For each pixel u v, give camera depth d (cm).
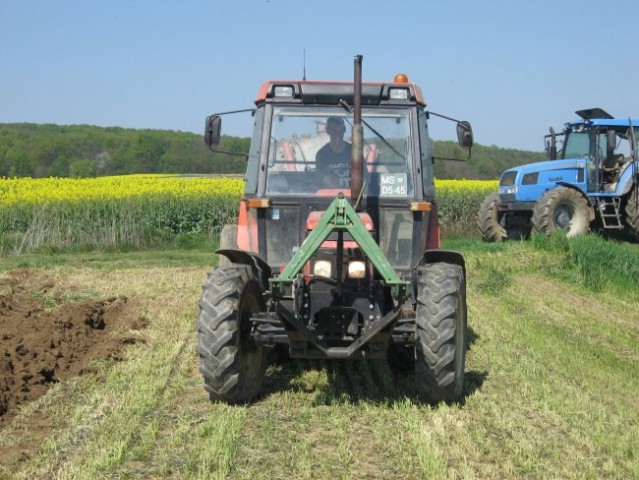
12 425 520
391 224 615
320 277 551
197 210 1870
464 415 545
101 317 854
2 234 1722
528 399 587
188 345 754
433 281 556
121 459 458
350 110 627
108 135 7625
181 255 1562
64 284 1124
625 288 1131
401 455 465
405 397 576
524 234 1706
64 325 801
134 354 712
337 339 557
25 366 654
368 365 681
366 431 510
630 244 1684
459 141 668
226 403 564
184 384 617
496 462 459
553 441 498
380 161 621
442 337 539
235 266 575
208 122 665
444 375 545
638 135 1670
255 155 639
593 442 495
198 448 473
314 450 476
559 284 1189
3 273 1238
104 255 1579
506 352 743
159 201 1841
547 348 770
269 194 618
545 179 1625
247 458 462
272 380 637
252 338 565
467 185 2580
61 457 464
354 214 517
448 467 450
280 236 616
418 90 634
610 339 845
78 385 612
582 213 1555
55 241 1666
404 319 558
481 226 1717
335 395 592
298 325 527
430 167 646
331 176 624
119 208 1778
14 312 885
